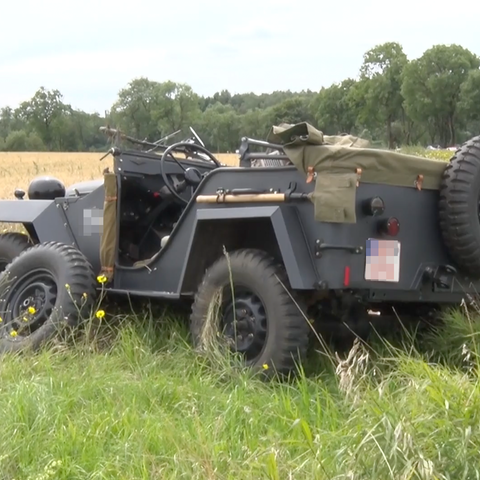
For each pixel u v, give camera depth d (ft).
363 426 10.25
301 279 14.87
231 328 16.33
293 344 15.15
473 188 15.98
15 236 23.11
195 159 23.11
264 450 10.71
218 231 17.24
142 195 21.44
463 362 15.62
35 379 14.56
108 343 18.34
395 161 15.40
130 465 10.88
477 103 264.72
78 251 19.77
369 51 283.38
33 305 19.60
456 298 16.74
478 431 9.93
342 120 267.18
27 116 314.76
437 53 267.18
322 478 9.70
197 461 10.57
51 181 23.73
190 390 14.11
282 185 15.79
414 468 9.23
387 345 16.46
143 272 19.19
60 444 11.60
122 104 182.50
